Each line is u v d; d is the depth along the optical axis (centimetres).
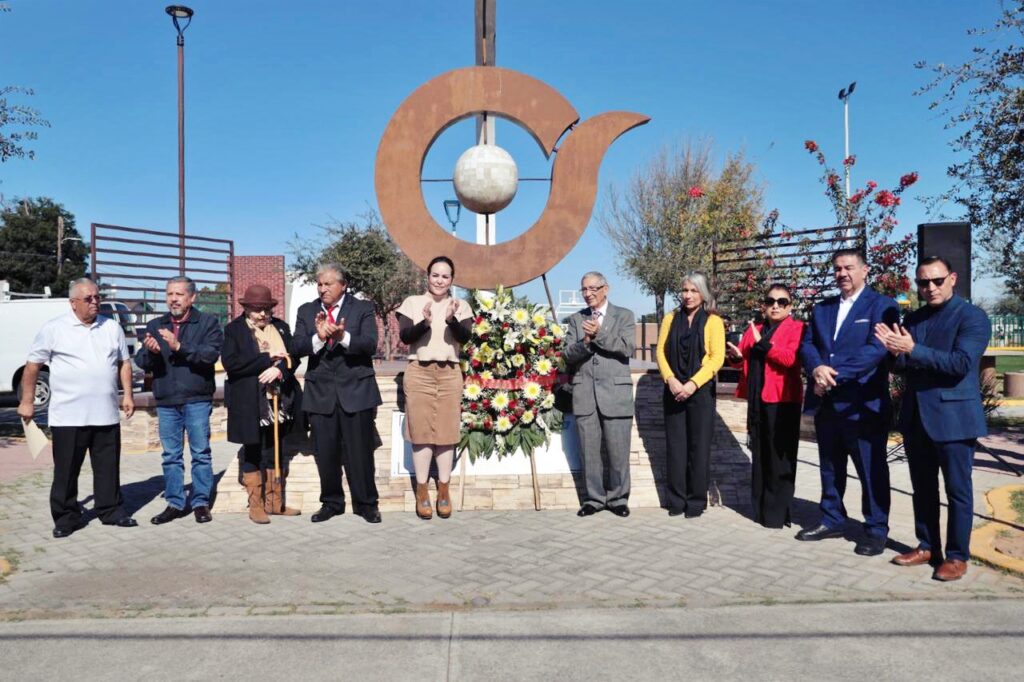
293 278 2289
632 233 2512
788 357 510
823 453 495
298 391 569
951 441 408
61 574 423
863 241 959
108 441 532
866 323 468
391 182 659
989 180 938
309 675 294
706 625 344
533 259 661
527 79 665
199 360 541
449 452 557
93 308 527
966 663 304
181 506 554
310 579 411
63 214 4366
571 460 606
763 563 441
